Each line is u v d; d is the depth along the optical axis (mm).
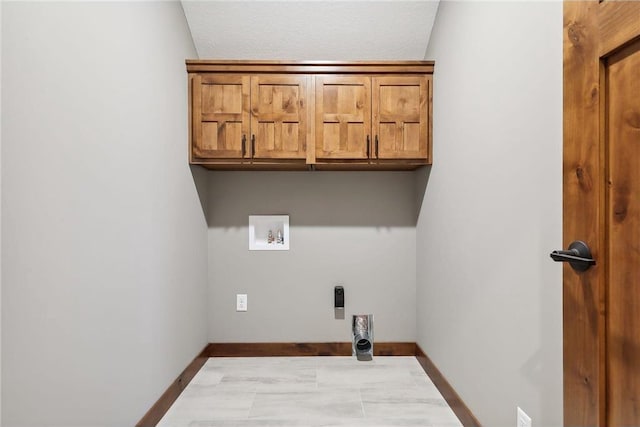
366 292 2863
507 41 1436
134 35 1659
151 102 1839
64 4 1194
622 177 781
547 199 1184
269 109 2432
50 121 1131
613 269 801
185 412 1971
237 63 2414
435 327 2346
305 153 2436
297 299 2859
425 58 2645
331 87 2441
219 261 2842
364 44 2582
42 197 1098
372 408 2012
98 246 1368
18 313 1014
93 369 1338
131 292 1615
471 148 1785
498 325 1504
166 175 2025
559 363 1127
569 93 918
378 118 2443
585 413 856
